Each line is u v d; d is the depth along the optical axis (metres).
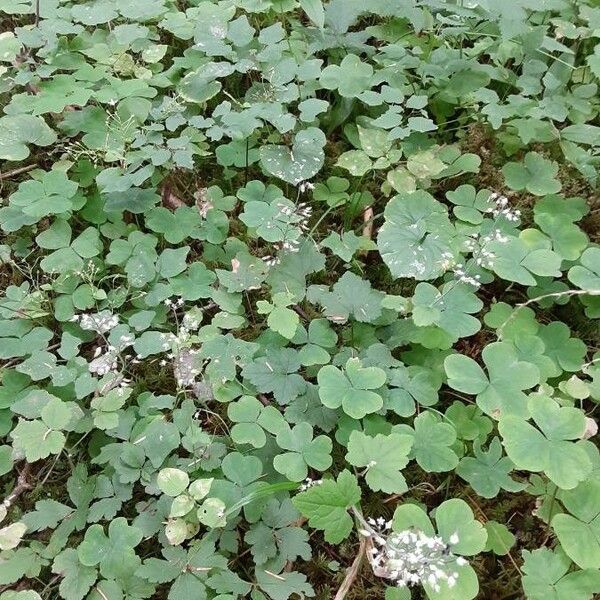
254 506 0.41
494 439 0.45
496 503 0.46
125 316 0.53
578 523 0.38
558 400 0.47
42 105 0.59
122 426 0.45
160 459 0.43
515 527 0.45
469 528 0.37
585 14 0.68
